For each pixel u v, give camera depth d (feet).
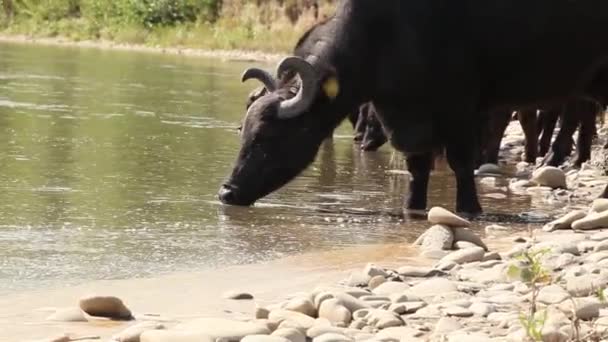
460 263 34.55
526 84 47.67
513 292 29.37
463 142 46.96
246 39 180.65
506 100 48.19
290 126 45.93
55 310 27.22
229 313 27.55
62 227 38.45
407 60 45.96
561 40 46.96
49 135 64.54
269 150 45.80
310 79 45.55
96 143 62.34
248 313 27.68
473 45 46.65
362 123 72.49
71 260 33.47
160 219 41.16
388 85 46.37
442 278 31.94
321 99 46.09
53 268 32.27
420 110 46.73
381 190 52.70
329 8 181.98
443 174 59.93
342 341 23.91
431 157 47.62
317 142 46.47
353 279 31.50
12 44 183.42
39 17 208.44
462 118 46.83
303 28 180.75
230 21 188.65
